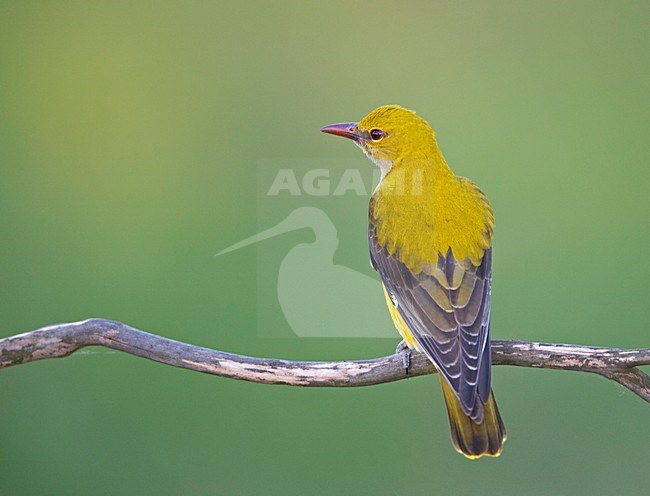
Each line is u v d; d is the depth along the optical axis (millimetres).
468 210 9000
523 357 8117
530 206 14133
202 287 12641
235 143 14703
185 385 11570
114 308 12812
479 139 15086
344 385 8203
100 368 11594
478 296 8547
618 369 7809
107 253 13383
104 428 11383
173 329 12398
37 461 11188
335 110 15234
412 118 9477
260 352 11914
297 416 11516
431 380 11633
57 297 12922
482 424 8062
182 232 13336
